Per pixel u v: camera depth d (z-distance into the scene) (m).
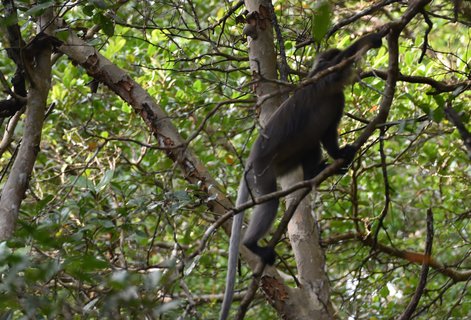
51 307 6.62
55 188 14.09
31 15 10.06
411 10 8.37
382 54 13.20
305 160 10.45
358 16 10.90
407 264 12.91
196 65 14.91
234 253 9.09
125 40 14.62
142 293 7.93
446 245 13.93
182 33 15.34
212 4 17.81
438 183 14.68
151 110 11.02
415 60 13.66
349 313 11.36
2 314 7.82
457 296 14.12
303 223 10.27
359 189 15.41
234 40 12.81
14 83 10.48
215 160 14.42
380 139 9.34
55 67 16.30
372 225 13.62
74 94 14.92
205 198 10.39
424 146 14.18
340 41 13.07
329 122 10.15
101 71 11.20
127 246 13.34
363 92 13.34
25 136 9.86
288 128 10.00
